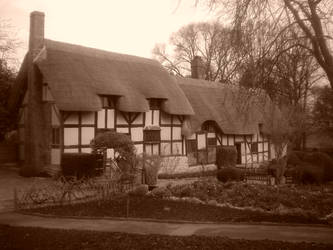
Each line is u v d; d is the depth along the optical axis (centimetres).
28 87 2428
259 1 1027
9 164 2761
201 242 889
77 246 866
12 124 2941
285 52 1065
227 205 1456
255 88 1089
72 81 2239
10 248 850
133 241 907
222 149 3048
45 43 2422
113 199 1562
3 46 2536
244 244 866
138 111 2464
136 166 2008
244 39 1055
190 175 2559
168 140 2794
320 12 1018
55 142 2292
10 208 1402
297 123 2138
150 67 2916
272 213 1314
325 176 2306
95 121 2347
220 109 3250
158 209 1368
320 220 1191
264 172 2512
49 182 2006
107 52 2747
